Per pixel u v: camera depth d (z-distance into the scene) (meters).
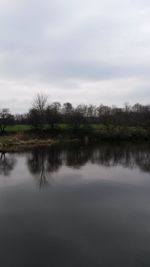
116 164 34.12
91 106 114.62
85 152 47.53
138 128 83.44
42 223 14.38
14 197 19.28
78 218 15.16
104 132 78.94
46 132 77.12
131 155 43.16
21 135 69.38
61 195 19.84
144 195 19.88
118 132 78.31
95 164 34.19
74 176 26.77
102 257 10.81
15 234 12.96
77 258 10.73
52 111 85.50
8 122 84.19
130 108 109.44
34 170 30.02
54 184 23.28
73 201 18.39
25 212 16.14
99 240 12.34
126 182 24.14
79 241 12.24
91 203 17.92
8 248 11.54
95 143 68.38
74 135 78.81
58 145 62.03
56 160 37.75
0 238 12.52
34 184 23.31
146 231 13.38
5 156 41.97
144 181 24.52
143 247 11.70
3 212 16.11
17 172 28.84
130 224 14.29
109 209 16.73
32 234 12.98
